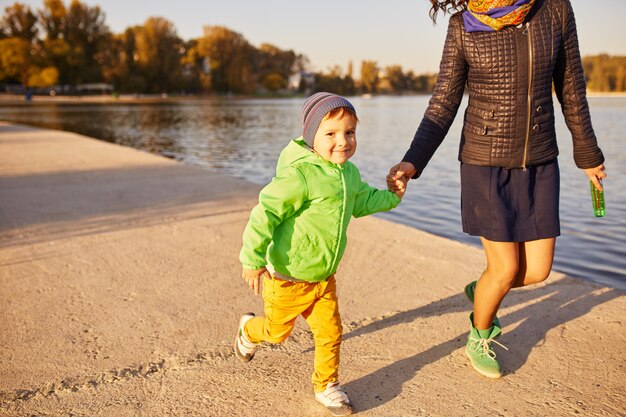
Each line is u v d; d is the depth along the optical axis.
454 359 3.00
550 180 2.62
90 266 4.55
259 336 2.68
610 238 6.47
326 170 2.34
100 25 98.62
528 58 2.46
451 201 8.88
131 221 6.05
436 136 2.76
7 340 3.22
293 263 2.38
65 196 7.49
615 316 3.49
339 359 2.79
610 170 11.52
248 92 123.69
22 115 40.25
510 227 2.59
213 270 4.43
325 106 2.26
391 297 3.85
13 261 4.68
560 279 4.14
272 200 2.27
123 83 100.69
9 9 92.44
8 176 9.29
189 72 118.81
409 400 2.62
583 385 2.73
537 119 2.53
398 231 5.57
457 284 4.09
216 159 15.20
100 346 3.15
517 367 2.92
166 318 3.52
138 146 19.02
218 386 2.74
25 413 2.52
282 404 2.59
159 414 2.52
